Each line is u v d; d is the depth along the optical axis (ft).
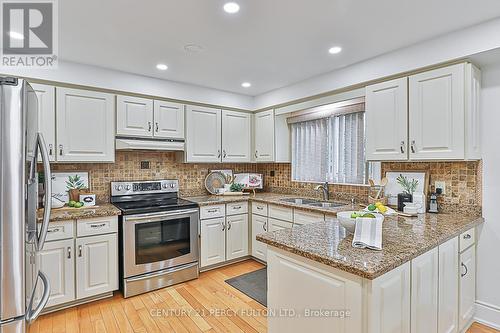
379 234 4.80
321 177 11.76
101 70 9.19
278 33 6.85
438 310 5.47
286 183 13.20
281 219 10.48
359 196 10.25
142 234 9.04
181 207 9.89
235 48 7.74
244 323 7.32
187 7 5.67
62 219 7.71
